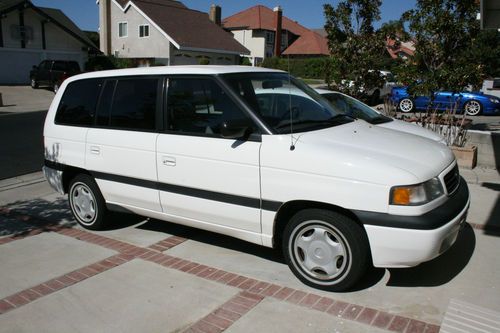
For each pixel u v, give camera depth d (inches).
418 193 138.0
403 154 150.8
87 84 215.3
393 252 139.6
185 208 179.9
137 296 155.6
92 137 205.9
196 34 1558.8
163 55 1505.9
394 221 137.1
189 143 173.9
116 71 208.4
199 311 145.0
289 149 152.6
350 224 145.4
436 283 160.1
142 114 191.3
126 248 198.5
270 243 162.1
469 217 223.0
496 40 1157.1
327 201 145.6
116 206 206.7
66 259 188.4
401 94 745.6
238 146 161.9
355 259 146.6
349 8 429.4
